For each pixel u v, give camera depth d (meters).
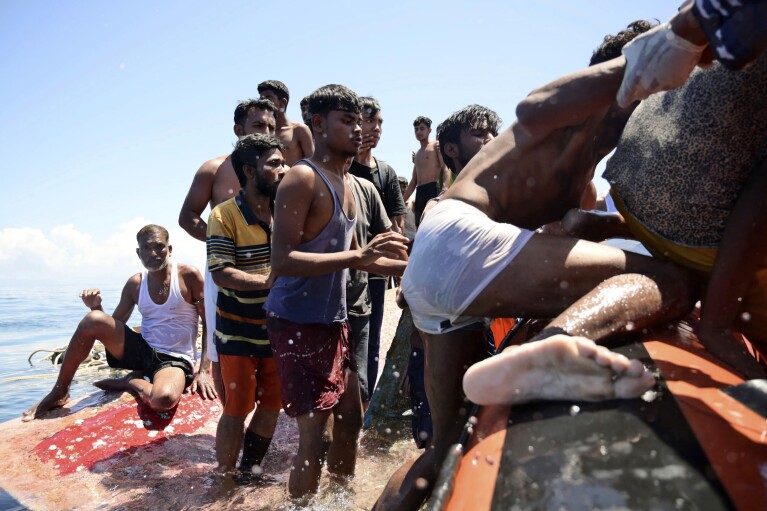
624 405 1.45
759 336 1.97
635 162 2.07
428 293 2.28
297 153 6.29
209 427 5.32
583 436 1.38
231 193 5.24
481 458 1.52
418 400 3.96
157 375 5.40
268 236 4.46
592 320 1.73
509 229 2.14
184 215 5.33
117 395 5.95
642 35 1.68
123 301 6.02
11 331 17.23
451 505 1.47
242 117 5.57
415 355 4.00
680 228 1.97
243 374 4.30
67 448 4.77
